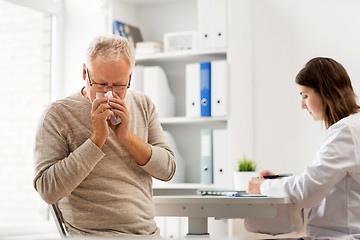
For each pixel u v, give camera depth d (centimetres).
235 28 321
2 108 351
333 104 209
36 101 371
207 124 348
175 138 358
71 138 180
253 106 332
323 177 195
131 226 180
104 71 173
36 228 352
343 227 198
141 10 377
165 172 191
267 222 231
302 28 322
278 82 326
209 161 319
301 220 235
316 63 216
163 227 323
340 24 312
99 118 171
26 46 366
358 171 196
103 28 366
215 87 316
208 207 200
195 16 358
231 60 315
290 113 322
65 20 385
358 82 306
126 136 179
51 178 170
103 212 178
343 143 196
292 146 320
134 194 184
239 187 272
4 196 348
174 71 361
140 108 197
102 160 181
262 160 328
